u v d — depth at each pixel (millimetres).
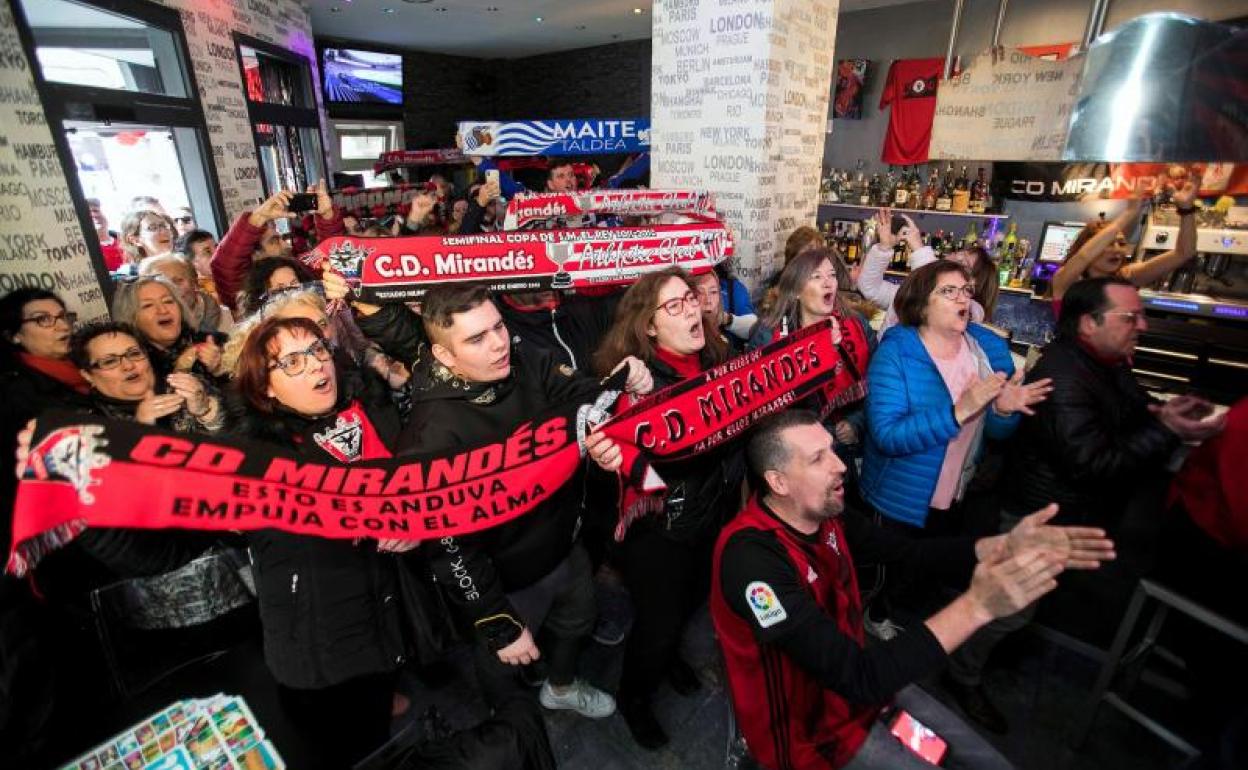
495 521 1362
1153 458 1740
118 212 4742
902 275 5062
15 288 2297
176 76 3934
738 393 1685
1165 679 2057
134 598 1654
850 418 2387
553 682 1990
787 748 1348
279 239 3504
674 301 1826
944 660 1107
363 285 1711
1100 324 1811
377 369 1964
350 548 1340
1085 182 3984
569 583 1806
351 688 1396
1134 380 2070
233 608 1779
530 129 3400
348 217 3951
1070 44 4863
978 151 3674
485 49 10227
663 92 3396
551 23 8102
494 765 1075
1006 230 4781
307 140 6250
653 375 1870
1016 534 1180
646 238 2074
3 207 2260
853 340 2258
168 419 1618
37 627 1335
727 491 2057
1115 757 1879
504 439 1358
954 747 1417
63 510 1015
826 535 1469
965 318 1923
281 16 5605
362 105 9453
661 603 1807
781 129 3268
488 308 1409
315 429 1380
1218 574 1589
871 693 1121
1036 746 1918
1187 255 3572
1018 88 3469
